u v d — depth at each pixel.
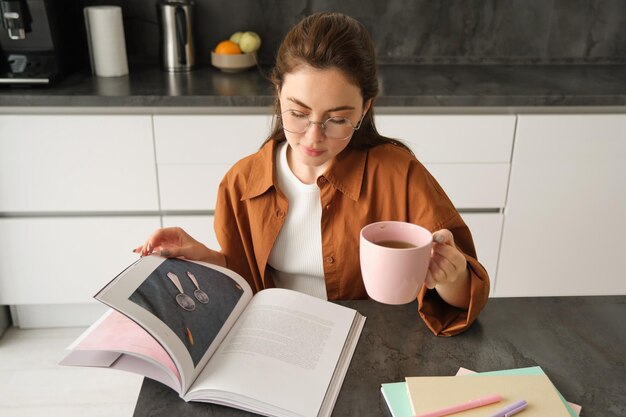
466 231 1.23
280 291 1.09
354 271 1.26
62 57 2.40
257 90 2.28
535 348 1.01
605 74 2.61
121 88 2.29
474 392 0.86
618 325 1.08
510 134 2.28
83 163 2.25
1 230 2.32
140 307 0.90
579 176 2.35
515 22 2.72
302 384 0.89
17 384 2.18
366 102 1.10
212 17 2.67
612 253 2.47
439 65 2.76
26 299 2.43
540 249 2.46
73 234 2.34
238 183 1.29
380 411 0.87
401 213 1.24
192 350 0.90
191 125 2.21
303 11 2.68
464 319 1.07
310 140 1.02
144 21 2.66
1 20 2.18
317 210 1.24
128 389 2.16
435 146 2.29
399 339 1.03
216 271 1.09
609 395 0.90
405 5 2.68
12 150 2.22
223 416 0.86
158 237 1.14
